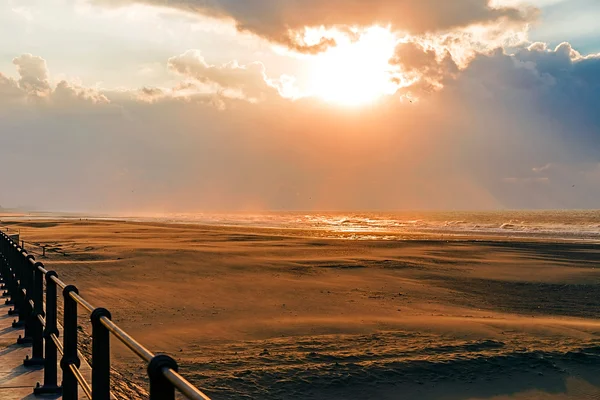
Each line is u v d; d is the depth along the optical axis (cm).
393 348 1189
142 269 2566
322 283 2189
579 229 8069
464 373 1035
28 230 6334
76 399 512
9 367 721
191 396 204
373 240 5044
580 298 1964
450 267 2861
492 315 1616
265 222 11075
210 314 1534
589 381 1012
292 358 1108
